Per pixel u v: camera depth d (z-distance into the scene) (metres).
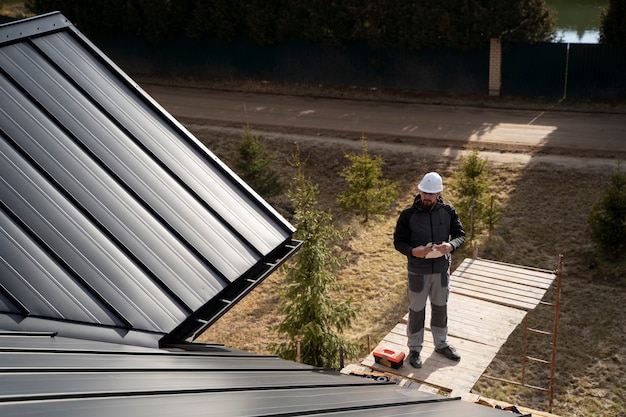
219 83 30.52
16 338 4.82
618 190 15.95
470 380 7.64
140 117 7.95
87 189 6.57
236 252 6.51
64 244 5.88
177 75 31.44
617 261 16.03
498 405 7.43
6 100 7.30
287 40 28.61
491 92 26.33
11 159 6.58
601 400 12.26
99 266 5.79
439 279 7.61
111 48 32.19
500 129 23.52
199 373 4.92
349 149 22.97
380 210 19.02
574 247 16.89
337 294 15.98
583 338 13.88
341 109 26.67
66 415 3.47
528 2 24.72
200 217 6.79
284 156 23.06
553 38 26.72
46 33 8.59
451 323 8.88
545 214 18.38
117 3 30.56
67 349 4.78
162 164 7.33
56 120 7.31
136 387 4.23
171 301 5.72
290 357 12.46
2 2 42.66
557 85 25.41
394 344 8.40
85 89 7.98
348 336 14.45
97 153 7.09
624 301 14.86
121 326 5.37
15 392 3.70
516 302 9.29
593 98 25.17
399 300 15.56
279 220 7.18
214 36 29.97
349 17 26.84
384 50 27.30
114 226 6.26
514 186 19.78
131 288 5.69
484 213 17.14
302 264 12.12
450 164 21.33
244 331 15.09
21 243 5.75
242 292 6.16
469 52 26.09
